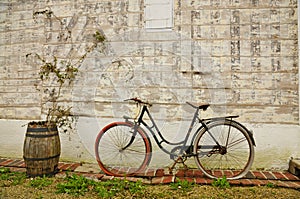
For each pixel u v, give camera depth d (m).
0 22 5.25
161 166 4.55
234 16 4.43
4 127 5.11
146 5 4.65
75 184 3.73
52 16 4.97
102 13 4.79
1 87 5.21
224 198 3.44
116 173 4.27
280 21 4.32
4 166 4.56
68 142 4.84
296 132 4.27
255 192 3.59
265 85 4.36
